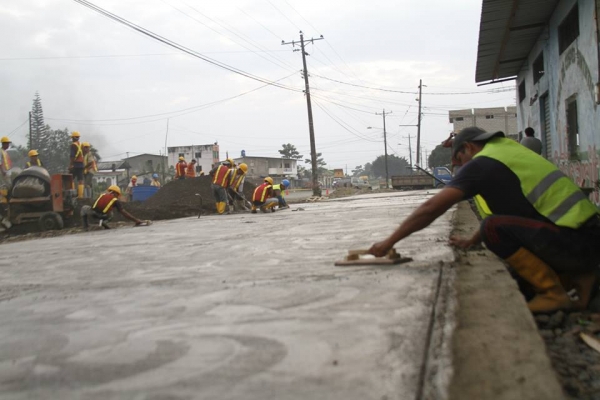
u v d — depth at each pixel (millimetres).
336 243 6020
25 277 5031
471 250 4695
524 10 11477
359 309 2855
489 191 3375
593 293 3469
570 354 2719
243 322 2785
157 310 3209
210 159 71000
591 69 9242
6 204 15250
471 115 60281
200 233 9016
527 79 16328
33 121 62562
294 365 2117
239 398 1850
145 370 2199
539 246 3232
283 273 4148
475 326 2465
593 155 9445
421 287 3258
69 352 2520
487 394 1790
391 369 2008
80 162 17328
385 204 15766
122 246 7555
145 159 74500
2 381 2201
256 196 15383
